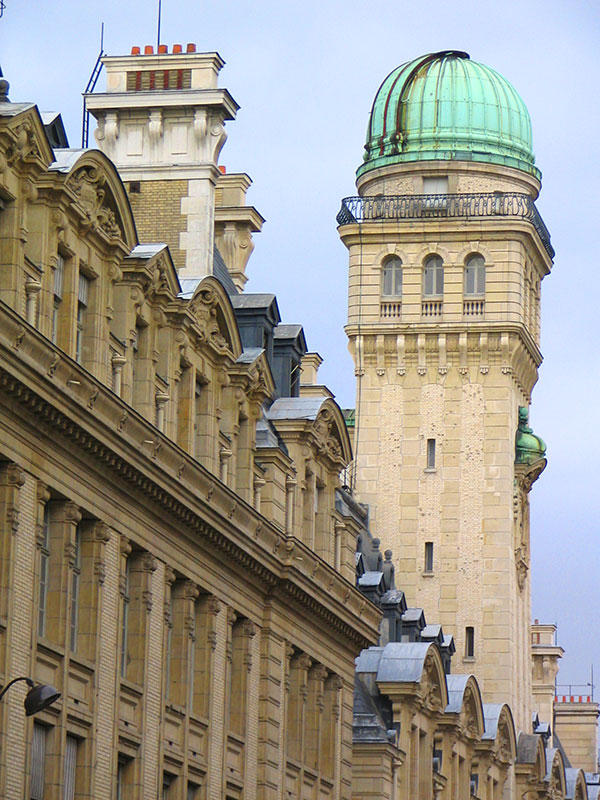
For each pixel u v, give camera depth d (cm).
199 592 7112
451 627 12838
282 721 7944
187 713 6931
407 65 13738
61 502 5962
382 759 9569
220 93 8181
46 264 5925
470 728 11612
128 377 6594
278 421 8375
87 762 6081
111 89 8338
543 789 13662
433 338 13050
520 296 13100
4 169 5703
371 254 13200
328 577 8400
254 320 8581
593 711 19100
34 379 5572
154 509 6575
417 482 12988
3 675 5528
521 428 13312
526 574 13562
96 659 6138
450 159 13312
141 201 8231
